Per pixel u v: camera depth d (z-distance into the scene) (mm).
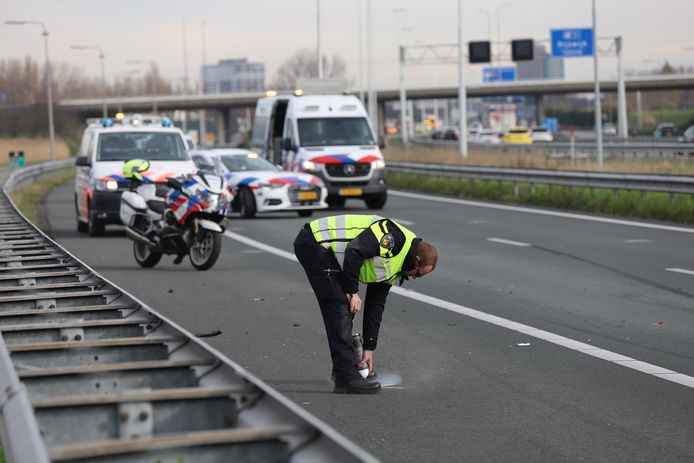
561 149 100625
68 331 9148
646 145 89500
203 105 197375
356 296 13109
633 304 20859
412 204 51469
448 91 193375
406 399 13188
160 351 8445
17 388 6477
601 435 11375
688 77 177750
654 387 13719
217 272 26984
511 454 10648
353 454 5254
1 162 137125
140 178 28578
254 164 46750
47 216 47156
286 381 14328
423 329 18344
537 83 187875
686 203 40906
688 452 10680
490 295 22281
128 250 32625
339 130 49312
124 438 6316
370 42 107500
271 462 5742
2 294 11852
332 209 49500
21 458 5449
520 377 14422
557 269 26344
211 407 6555
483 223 39875
